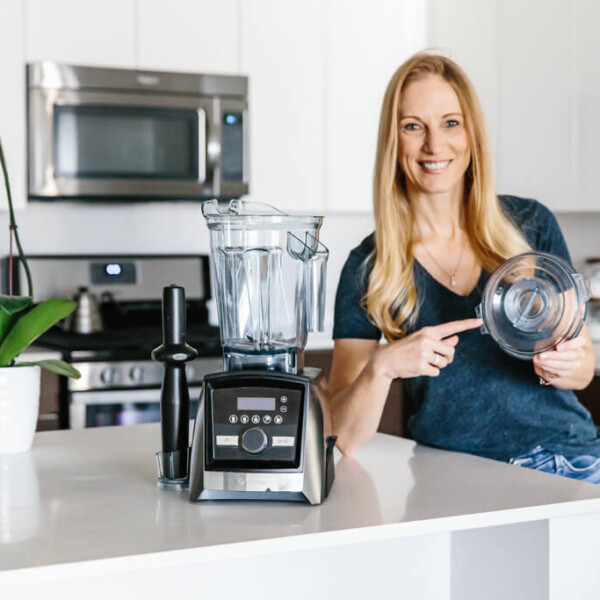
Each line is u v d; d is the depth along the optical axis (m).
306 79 3.83
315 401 1.38
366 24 3.89
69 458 1.75
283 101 3.80
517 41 3.97
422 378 1.92
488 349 1.90
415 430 1.92
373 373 1.72
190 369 3.54
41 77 3.45
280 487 1.36
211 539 1.19
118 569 1.12
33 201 3.68
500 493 1.44
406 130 1.93
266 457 1.37
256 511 1.33
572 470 1.85
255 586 1.54
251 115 3.77
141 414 3.47
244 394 1.38
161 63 3.62
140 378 3.47
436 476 1.57
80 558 1.11
